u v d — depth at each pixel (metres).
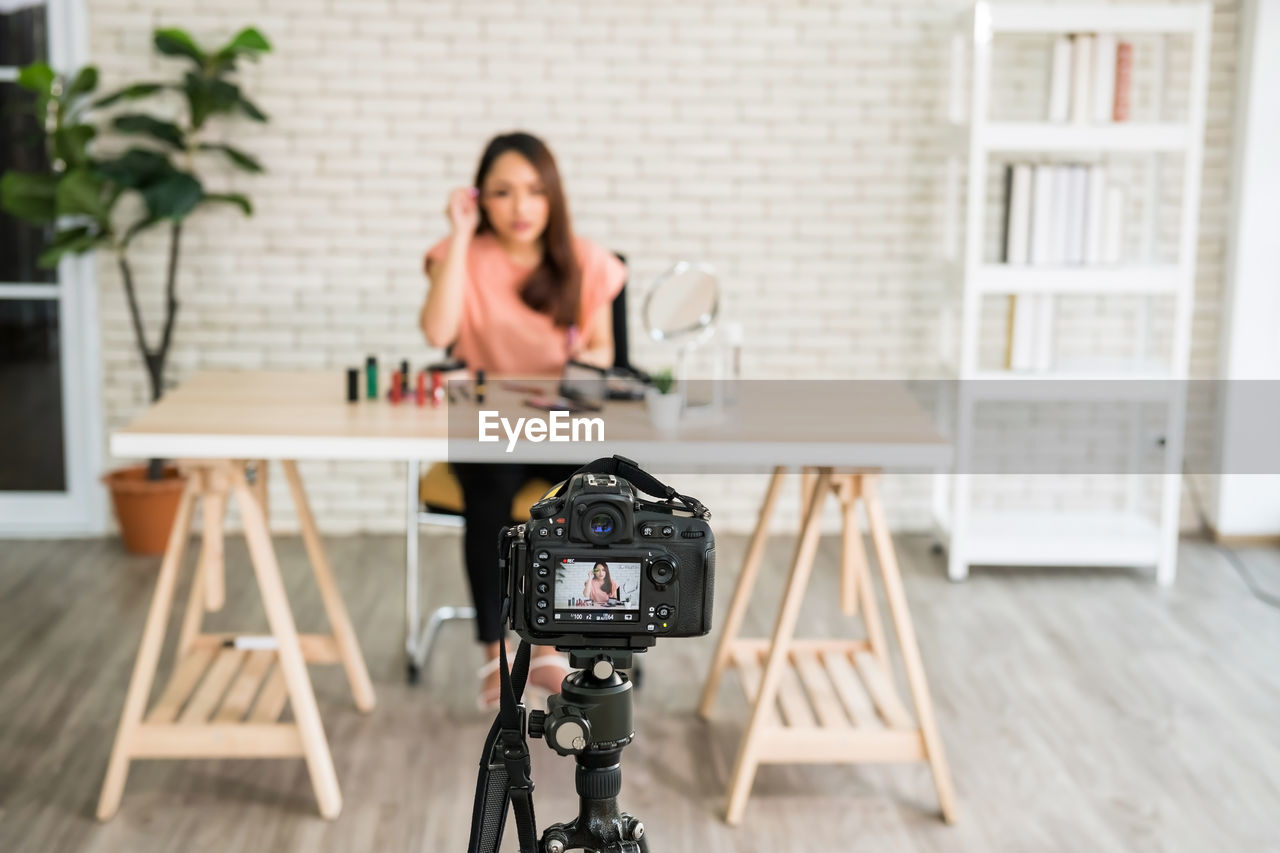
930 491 5.28
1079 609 4.42
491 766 1.81
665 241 5.04
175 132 4.66
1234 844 2.87
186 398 3.28
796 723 3.05
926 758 2.98
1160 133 4.48
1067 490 5.25
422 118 4.91
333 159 4.92
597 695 1.76
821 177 5.02
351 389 3.26
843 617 4.31
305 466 5.11
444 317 3.49
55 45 4.81
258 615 4.25
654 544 1.72
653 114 4.96
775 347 5.12
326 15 4.84
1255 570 4.84
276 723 3.16
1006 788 3.13
